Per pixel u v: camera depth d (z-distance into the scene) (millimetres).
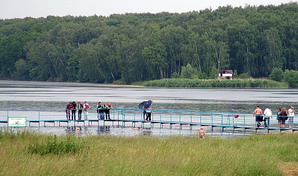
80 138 62812
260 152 56812
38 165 37750
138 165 40562
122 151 50062
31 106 166250
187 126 107125
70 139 55000
